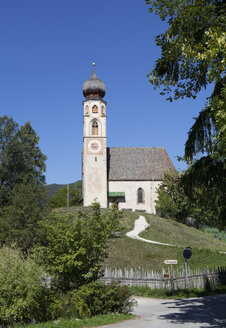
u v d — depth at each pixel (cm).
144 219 5278
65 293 1505
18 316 1326
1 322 1340
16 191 3778
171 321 1300
